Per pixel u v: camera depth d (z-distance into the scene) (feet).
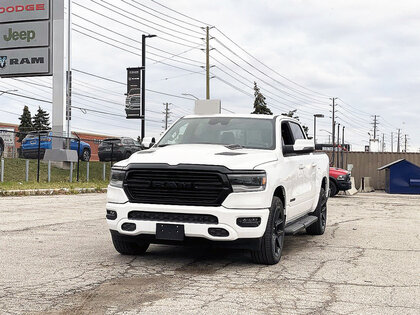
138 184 19.94
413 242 28.07
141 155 20.97
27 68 94.02
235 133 23.93
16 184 67.00
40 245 24.63
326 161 32.50
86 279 17.67
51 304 14.55
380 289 16.92
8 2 94.89
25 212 40.86
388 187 103.09
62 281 17.31
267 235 20.10
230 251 23.82
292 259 22.31
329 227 35.29
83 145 100.53
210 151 20.77
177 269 19.69
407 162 100.78
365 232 32.55
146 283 17.24
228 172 19.13
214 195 19.21
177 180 19.48
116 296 15.47
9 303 14.60
